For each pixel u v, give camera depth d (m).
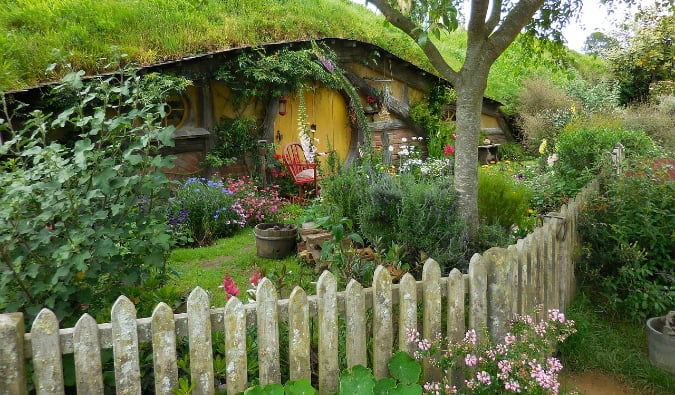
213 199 6.81
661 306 3.86
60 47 6.95
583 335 3.61
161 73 7.62
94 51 7.22
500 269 2.89
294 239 5.68
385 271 2.55
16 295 2.38
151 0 9.15
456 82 4.32
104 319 2.60
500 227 4.46
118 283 2.68
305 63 9.18
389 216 4.41
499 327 2.92
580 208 4.37
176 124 8.38
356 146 10.95
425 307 2.67
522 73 15.48
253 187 8.24
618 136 7.64
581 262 4.29
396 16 4.17
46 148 2.50
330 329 2.44
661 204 4.15
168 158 2.61
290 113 10.00
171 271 3.08
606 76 15.38
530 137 12.82
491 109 13.17
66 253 2.20
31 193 2.38
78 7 8.00
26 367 2.00
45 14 7.64
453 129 11.88
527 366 2.62
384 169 6.77
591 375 3.38
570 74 5.65
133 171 2.86
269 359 2.33
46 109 6.65
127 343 2.08
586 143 6.97
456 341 2.78
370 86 10.80
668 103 12.94
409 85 11.73
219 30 8.75
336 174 5.45
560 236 3.73
